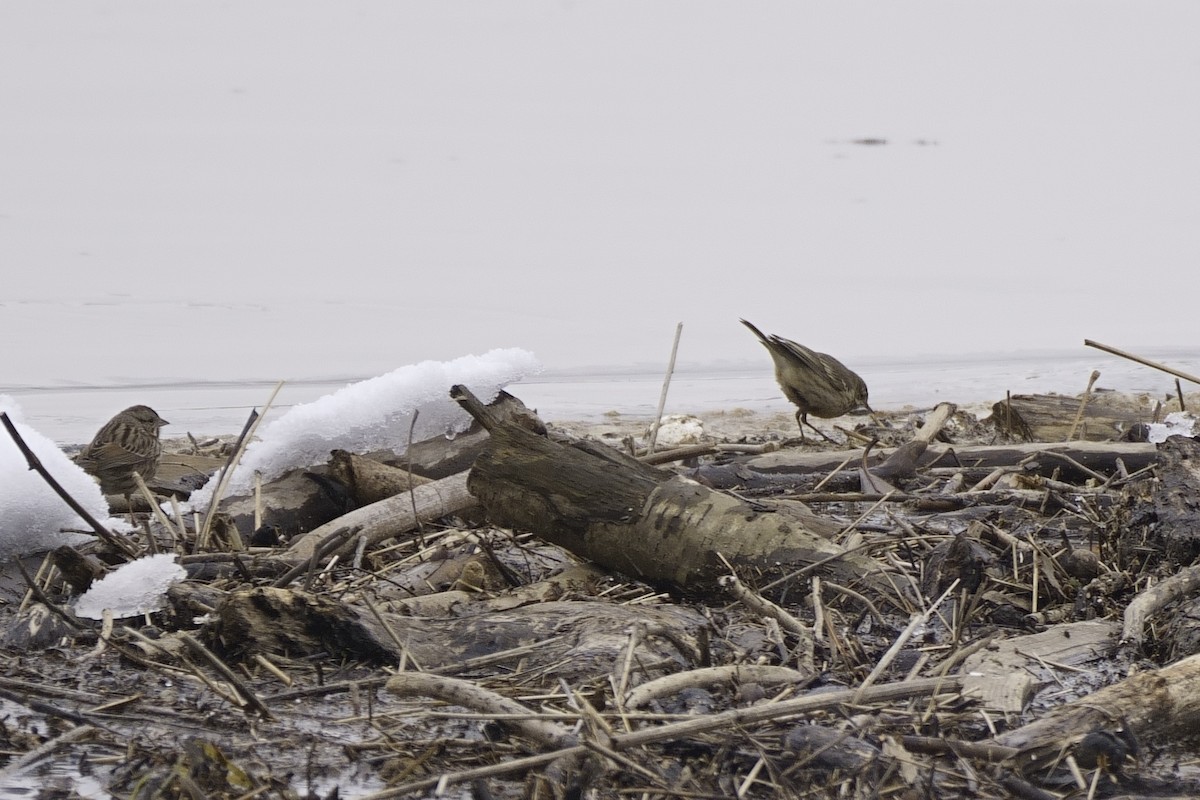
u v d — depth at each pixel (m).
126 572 17.03
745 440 33.72
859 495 23.11
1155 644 15.80
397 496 20.53
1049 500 23.39
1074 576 18.30
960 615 15.97
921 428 29.44
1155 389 41.66
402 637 15.31
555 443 18.08
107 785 12.24
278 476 21.41
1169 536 18.17
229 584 17.55
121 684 14.55
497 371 22.59
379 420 21.86
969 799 11.88
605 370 46.03
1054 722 12.74
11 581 17.86
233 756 12.82
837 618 16.81
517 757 12.71
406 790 11.45
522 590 17.67
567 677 14.38
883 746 12.32
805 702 12.31
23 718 13.66
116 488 24.44
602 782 12.01
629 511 17.61
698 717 12.20
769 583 17.12
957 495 24.06
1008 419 31.86
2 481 18.25
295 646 15.31
